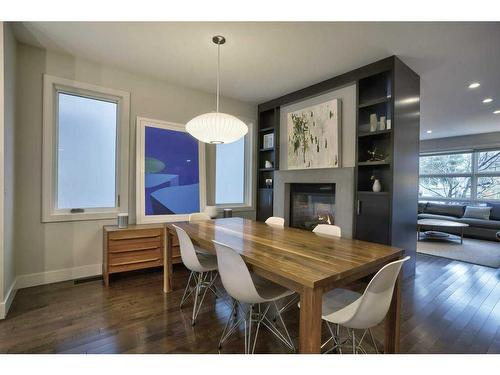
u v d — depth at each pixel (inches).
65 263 117.1
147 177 136.9
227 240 75.9
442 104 179.5
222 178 176.6
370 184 132.9
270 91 161.3
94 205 127.3
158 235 124.4
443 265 145.6
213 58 118.1
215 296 101.7
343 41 102.7
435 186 300.8
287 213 170.1
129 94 133.0
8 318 83.2
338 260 56.8
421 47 106.6
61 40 103.9
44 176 111.4
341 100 139.1
